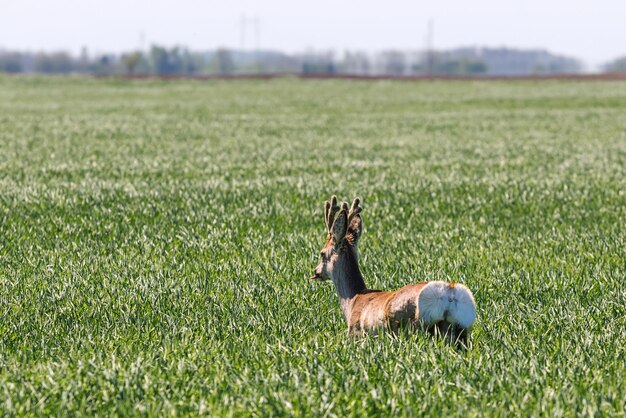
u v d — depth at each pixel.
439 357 26.45
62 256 45.62
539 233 52.97
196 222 56.53
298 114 191.88
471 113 192.75
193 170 89.25
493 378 25.34
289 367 26.88
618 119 172.50
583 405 23.44
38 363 27.77
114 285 38.66
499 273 40.81
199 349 29.08
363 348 27.75
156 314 34.06
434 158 102.69
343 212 29.16
